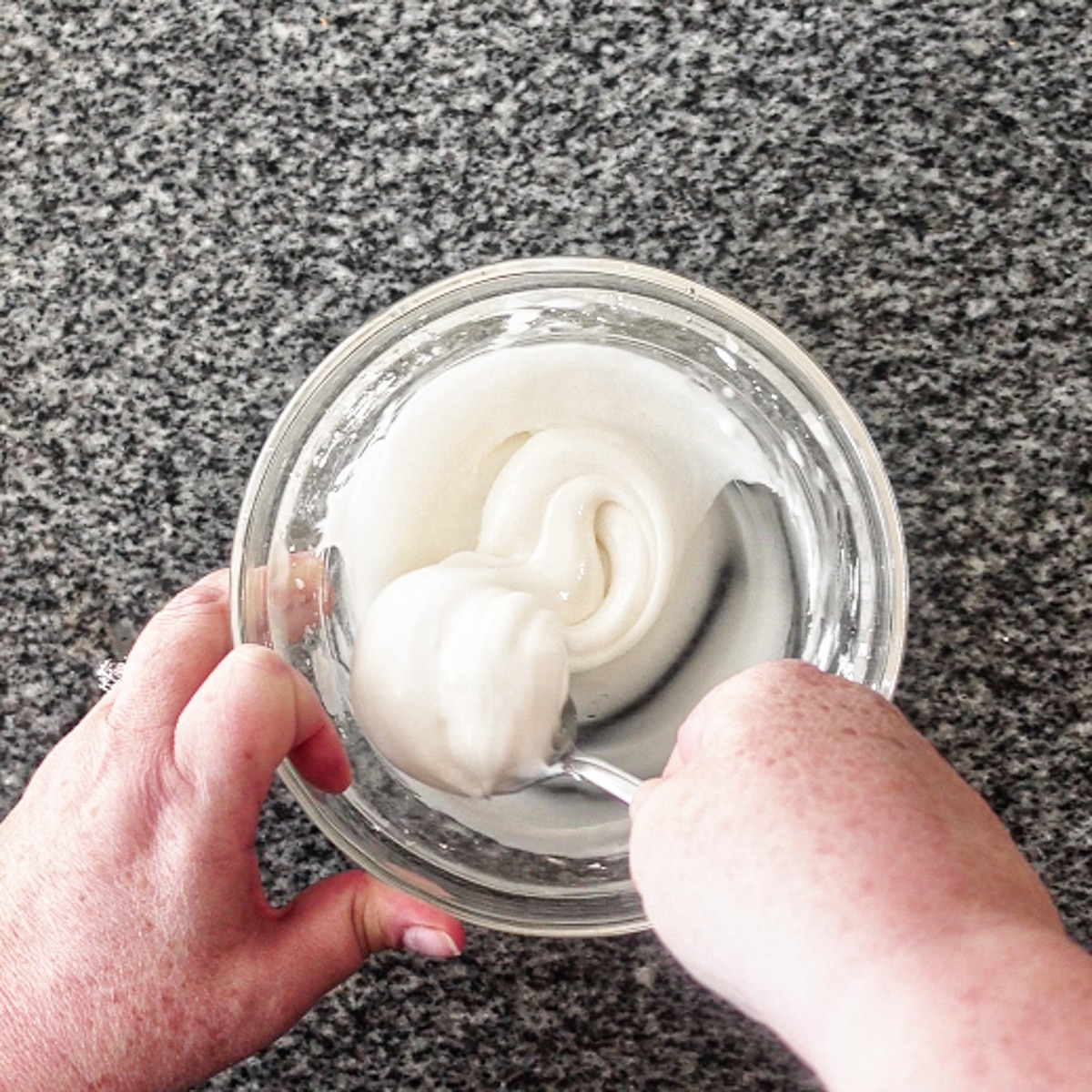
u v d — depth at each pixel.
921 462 0.37
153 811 0.29
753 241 0.37
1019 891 0.19
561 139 0.38
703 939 0.20
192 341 0.38
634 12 0.38
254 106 0.38
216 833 0.29
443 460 0.33
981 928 0.18
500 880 0.32
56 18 0.39
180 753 0.29
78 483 0.38
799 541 0.34
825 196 0.37
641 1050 0.37
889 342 0.37
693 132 0.37
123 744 0.30
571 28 0.38
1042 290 0.37
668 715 0.33
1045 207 0.37
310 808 0.31
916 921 0.18
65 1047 0.29
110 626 0.38
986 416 0.37
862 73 0.37
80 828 0.29
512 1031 0.38
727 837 0.20
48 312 0.39
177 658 0.31
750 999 0.20
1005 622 0.37
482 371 0.34
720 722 0.22
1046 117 0.37
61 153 0.39
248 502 0.31
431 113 0.38
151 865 0.29
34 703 0.38
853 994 0.18
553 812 0.33
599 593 0.32
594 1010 0.37
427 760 0.29
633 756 0.32
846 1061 0.17
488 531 0.32
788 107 0.37
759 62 0.37
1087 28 0.37
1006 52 0.37
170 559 0.38
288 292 0.38
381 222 0.38
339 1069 0.38
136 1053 0.30
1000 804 0.36
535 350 0.34
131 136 0.39
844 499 0.32
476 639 0.29
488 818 0.33
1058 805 0.36
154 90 0.39
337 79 0.38
